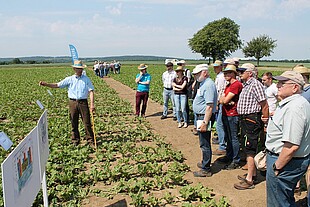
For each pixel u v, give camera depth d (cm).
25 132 1064
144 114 1351
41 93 2148
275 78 413
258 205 570
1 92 2264
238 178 680
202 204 564
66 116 1351
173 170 711
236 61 833
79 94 869
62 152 795
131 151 854
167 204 572
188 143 960
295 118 389
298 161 404
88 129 898
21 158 360
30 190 392
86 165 766
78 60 870
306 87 564
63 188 605
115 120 1271
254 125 605
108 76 3934
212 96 648
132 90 2469
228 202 567
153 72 4581
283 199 421
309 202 520
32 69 6438
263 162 504
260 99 592
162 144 926
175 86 1130
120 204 573
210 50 9188
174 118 1287
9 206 317
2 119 1350
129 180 648
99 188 636
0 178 644
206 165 693
